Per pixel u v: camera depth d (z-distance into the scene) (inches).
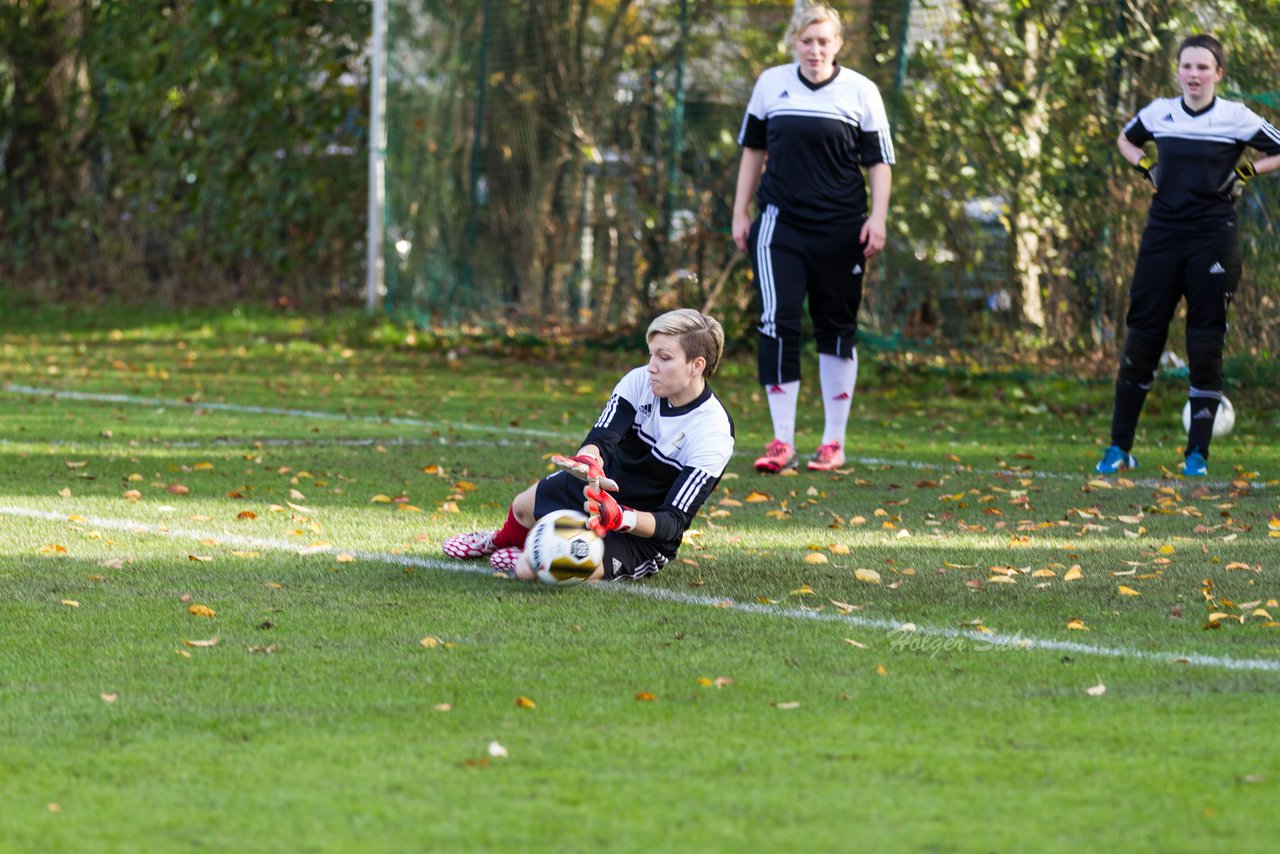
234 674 520.4
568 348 1926.7
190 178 2340.1
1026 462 1141.1
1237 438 1266.0
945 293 1606.8
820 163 1079.6
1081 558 750.5
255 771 419.5
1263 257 1371.8
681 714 476.4
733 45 1777.8
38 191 2463.1
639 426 694.5
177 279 2378.2
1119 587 678.5
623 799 398.3
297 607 624.4
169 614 609.0
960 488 995.9
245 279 2347.4
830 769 423.2
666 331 667.4
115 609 617.3
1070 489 994.1
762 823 381.7
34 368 1754.4
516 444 1197.1
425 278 2075.5
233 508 876.6
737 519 865.5
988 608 637.3
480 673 524.1
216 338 2103.8
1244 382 1402.6
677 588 673.6
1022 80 1513.3
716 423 685.3
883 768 424.5
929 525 851.4
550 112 1915.6
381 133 2105.1
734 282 1822.1
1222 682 518.3
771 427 1358.3
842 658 549.0
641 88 1845.5
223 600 636.1
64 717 469.4
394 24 2080.5
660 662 540.7
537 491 703.1
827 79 1081.4
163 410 1395.2
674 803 395.5
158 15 2338.8
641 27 1833.2
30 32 2415.1
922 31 1556.3
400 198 2096.5
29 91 2442.2
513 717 472.1
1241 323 1395.2
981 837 373.4
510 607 628.1
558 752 437.1
